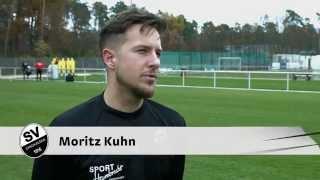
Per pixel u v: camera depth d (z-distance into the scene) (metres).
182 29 99.56
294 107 19.72
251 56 61.66
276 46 96.62
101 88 31.47
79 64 63.25
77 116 2.40
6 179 8.21
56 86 33.75
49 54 76.38
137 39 2.25
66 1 88.50
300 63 64.00
